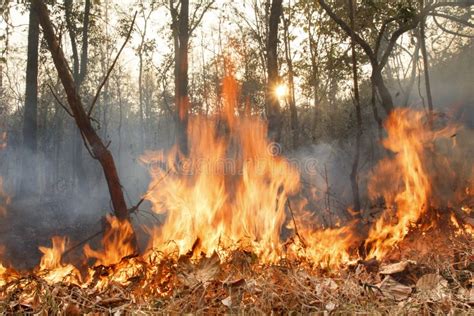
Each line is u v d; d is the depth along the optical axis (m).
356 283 4.65
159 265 5.04
